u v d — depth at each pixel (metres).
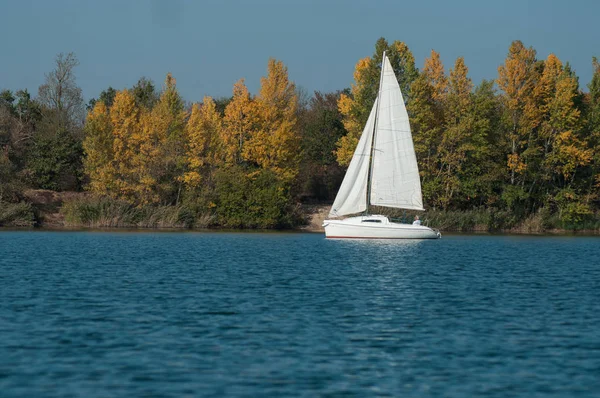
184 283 58.44
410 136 109.06
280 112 155.88
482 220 151.00
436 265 77.25
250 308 46.75
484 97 151.50
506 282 62.84
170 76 155.25
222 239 114.44
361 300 50.97
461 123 148.00
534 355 35.09
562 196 156.38
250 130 151.12
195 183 144.25
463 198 153.25
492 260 84.81
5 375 30.56
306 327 40.84
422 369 32.44
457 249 101.62
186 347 35.72
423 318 44.22
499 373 31.97
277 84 160.62
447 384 30.25
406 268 73.56
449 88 151.75
